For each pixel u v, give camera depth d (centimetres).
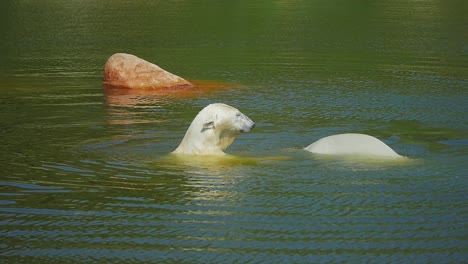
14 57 5259
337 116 3331
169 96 3925
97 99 3825
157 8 8256
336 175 2412
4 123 3209
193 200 2205
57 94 3950
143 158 2622
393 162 2547
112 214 2108
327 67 4800
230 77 4488
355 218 2064
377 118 3288
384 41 5900
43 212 2128
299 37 6166
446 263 1778
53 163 2573
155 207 2156
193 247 1883
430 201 2186
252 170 2469
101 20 7325
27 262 1802
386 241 1911
